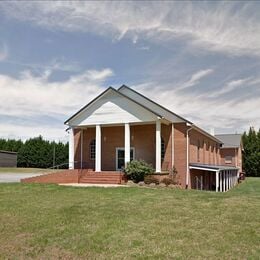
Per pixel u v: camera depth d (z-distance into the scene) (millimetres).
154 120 23172
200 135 30484
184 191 17047
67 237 8805
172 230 9195
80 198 14227
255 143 50375
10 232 9414
